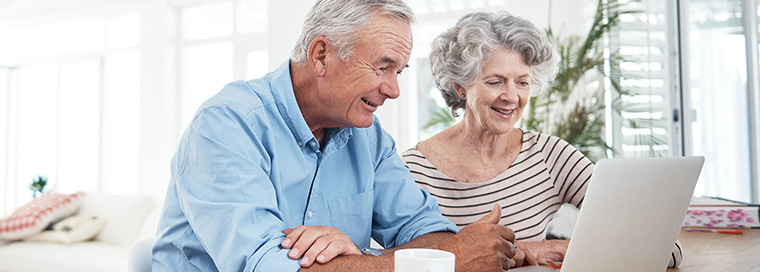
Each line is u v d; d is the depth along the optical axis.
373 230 1.43
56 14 6.11
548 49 1.49
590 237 0.89
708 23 2.29
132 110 5.71
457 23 1.54
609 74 2.83
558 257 1.35
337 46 1.09
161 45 5.39
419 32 5.04
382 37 1.08
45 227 4.10
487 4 4.11
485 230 1.02
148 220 3.90
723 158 2.26
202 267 1.09
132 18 5.73
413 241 1.29
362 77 1.09
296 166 1.21
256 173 1.04
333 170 1.30
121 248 3.89
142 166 5.48
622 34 2.76
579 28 3.33
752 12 2.08
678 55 2.47
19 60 6.38
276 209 1.05
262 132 1.14
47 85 6.21
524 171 1.58
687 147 2.46
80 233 4.01
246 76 5.13
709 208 1.83
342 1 1.09
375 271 0.95
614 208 0.90
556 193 1.59
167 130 5.38
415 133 4.64
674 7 2.47
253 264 0.95
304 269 0.95
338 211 1.30
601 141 2.91
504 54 1.46
